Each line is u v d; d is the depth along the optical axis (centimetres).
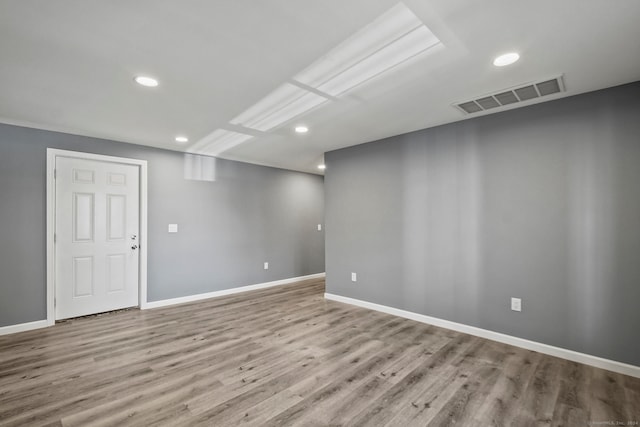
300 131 357
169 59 199
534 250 273
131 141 394
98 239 376
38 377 225
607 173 239
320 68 213
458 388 211
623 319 231
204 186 469
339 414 183
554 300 262
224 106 279
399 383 217
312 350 272
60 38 175
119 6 148
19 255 320
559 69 212
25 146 325
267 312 388
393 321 352
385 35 175
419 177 354
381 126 338
